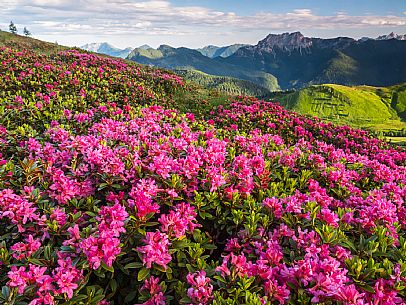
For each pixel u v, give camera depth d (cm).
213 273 49
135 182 68
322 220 58
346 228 59
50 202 63
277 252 51
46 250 50
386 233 56
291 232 56
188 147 83
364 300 46
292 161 89
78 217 57
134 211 55
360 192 78
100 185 66
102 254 47
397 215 68
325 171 85
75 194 64
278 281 49
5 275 49
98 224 53
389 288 45
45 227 56
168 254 48
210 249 60
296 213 60
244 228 63
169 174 68
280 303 44
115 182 69
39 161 73
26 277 44
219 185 66
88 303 46
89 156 70
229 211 66
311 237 53
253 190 74
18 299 43
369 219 60
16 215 55
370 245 53
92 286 48
